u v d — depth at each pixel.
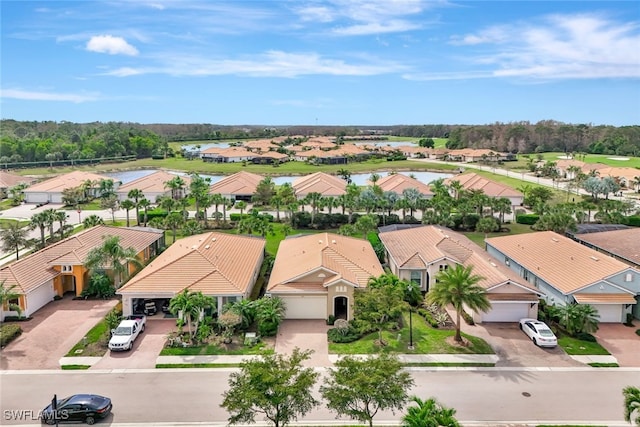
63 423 27.53
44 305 46.00
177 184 99.06
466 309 43.84
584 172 130.50
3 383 32.19
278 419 23.36
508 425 27.72
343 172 140.12
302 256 49.03
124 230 59.41
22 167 163.00
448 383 32.28
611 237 59.16
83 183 108.06
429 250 50.56
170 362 35.03
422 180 143.12
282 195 91.25
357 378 23.11
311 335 39.69
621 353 37.12
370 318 38.09
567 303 42.62
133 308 42.81
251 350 36.91
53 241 67.31
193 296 38.25
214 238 52.38
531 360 35.75
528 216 81.75
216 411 28.98
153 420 28.08
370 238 65.31
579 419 28.36
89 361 35.22
